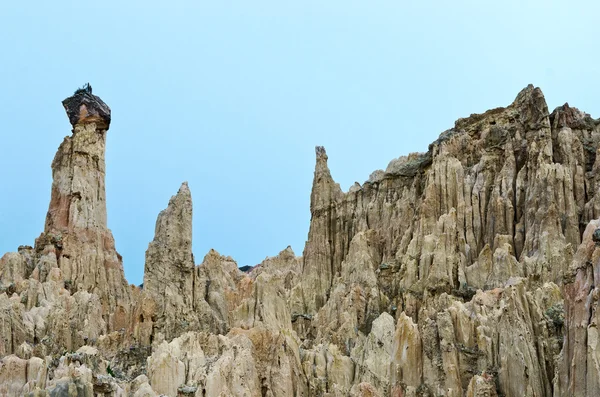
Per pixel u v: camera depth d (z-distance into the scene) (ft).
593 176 289.74
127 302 335.67
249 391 235.20
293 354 254.27
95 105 353.92
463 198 295.89
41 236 332.39
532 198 280.31
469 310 244.42
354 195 346.74
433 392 230.48
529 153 292.61
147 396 222.69
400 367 238.89
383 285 294.25
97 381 217.56
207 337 252.01
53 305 285.84
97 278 327.67
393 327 258.37
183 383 237.25
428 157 331.57
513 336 225.97
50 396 206.59
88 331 280.31
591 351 196.75
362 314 280.92
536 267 262.06
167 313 280.10
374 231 321.73
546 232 268.41
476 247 286.66
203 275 308.81
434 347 235.61
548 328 229.45
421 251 287.28
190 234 297.74
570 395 201.87
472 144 317.22
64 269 320.70
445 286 269.44
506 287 239.30
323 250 337.31
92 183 345.92
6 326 265.34
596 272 201.36
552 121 309.01
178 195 301.43
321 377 253.03
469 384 220.64
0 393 228.22
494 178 299.79
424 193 309.01
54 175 347.15
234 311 279.08
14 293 291.17
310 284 330.34
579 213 282.36
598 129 306.96
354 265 300.61
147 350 264.72
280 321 271.49
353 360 256.93
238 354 243.60
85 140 349.00
